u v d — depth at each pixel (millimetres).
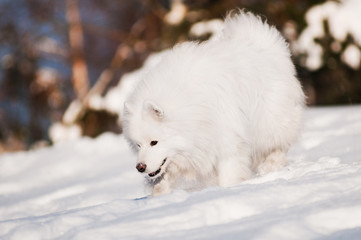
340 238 4848
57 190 13258
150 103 8062
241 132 8742
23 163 19234
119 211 6547
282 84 9570
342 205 5465
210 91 8492
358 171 6797
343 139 12219
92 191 12445
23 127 37062
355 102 28594
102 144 20297
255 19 10070
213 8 28000
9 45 37000
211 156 8695
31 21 36844
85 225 6035
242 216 5848
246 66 9102
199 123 8391
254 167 10141
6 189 15633
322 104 28828
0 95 36750
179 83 8445
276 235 5039
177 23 28203
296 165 8609
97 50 42000
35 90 36781
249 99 8969
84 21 39938
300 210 5586
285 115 9617
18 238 6051
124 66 35656
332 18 27359
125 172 14352
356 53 27453
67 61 37844
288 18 27828
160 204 6555
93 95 29953
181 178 9453
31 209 11961
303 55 27750
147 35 36219
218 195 6508
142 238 5434
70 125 30125
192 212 5910
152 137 8273
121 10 39969
